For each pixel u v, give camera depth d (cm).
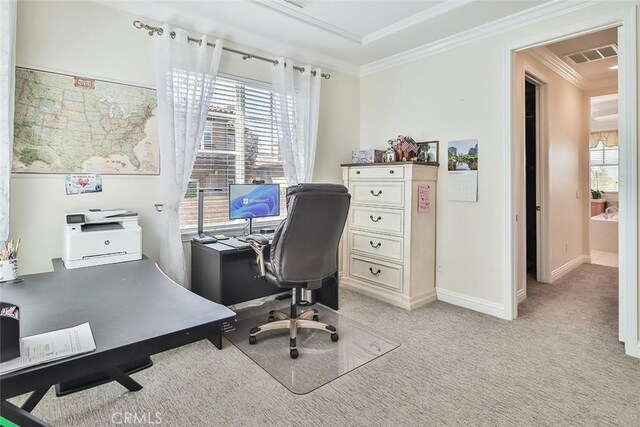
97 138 242
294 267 232
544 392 188
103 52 242
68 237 203
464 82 314
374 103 399
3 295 143
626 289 231
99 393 186
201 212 290
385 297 336
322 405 178
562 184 427
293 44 335
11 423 91
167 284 159
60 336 102
